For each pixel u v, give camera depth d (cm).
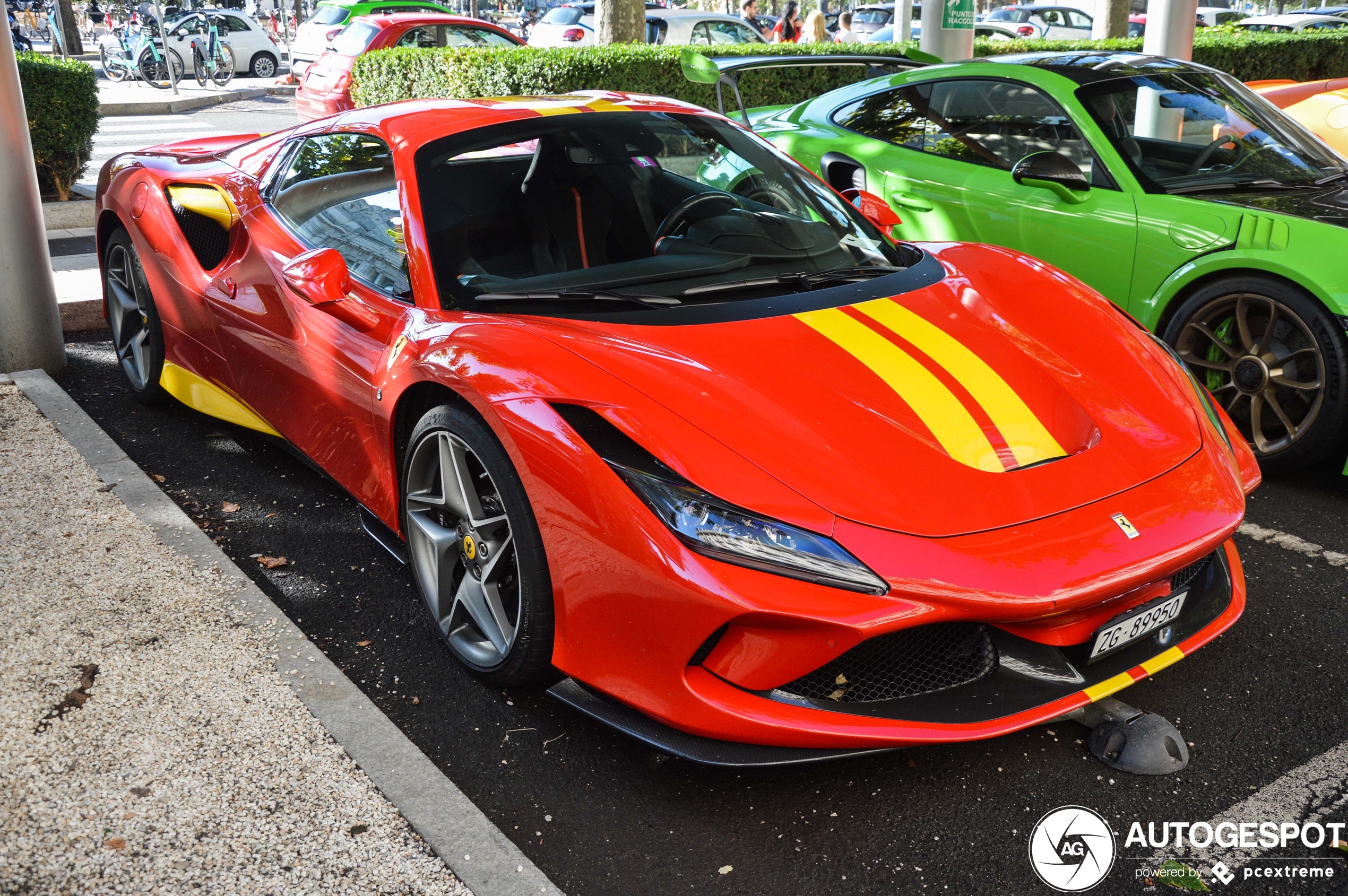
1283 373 359
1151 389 249
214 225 363
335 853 183
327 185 320
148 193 387
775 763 198
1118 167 411
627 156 301
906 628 193
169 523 305
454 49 1006
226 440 395
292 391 316
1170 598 221
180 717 217
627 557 200
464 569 258
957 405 226
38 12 3338
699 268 275
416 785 200
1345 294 336
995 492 208
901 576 191
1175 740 222
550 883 179
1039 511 206
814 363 233
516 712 240
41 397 407
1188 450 232
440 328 253
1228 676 252
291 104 1764
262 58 2203
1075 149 426
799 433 212
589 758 224
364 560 308
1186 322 380
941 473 209
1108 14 1645
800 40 1638
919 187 469
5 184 423
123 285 418
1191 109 434
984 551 197
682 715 200
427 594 263
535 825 205
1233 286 364
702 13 1672
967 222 449
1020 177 405
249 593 265
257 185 354
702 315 252
